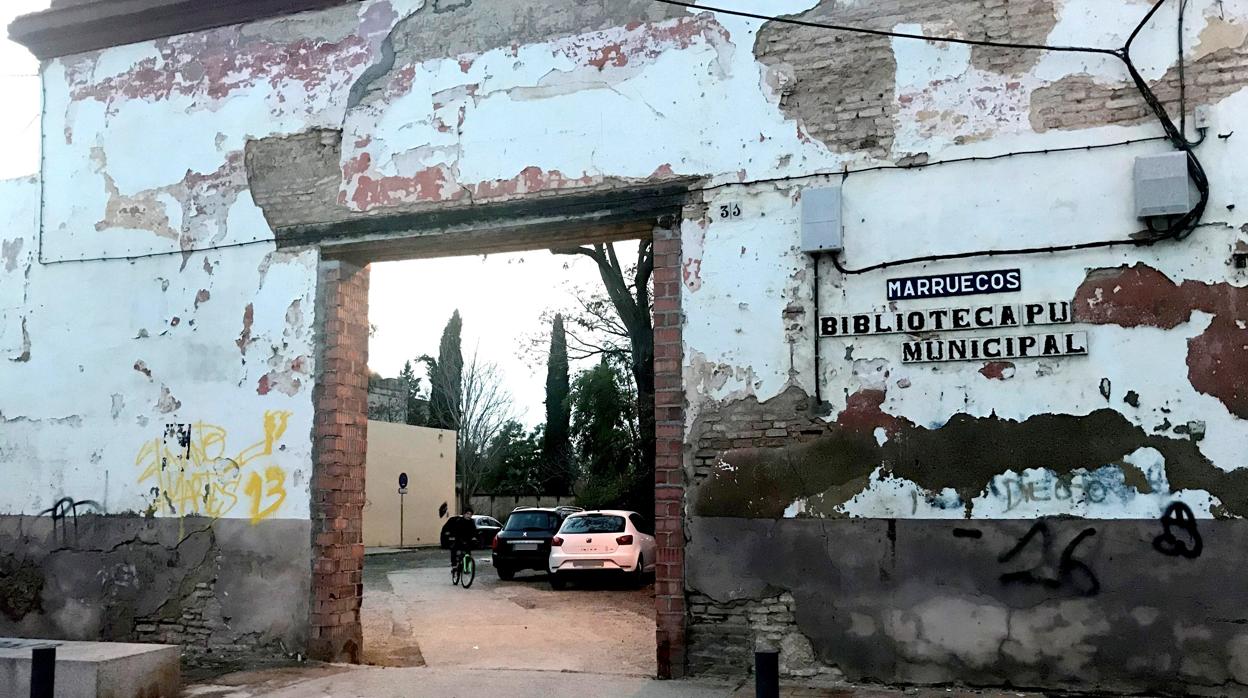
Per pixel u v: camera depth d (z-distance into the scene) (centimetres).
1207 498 651
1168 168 666
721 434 768
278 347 915
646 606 1458
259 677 792
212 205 957
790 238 766
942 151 735
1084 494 676
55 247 1015
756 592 745
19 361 1011
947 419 711
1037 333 695
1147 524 661
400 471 3706
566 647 1039
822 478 738
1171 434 662
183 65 988
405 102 898
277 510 894
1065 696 665
